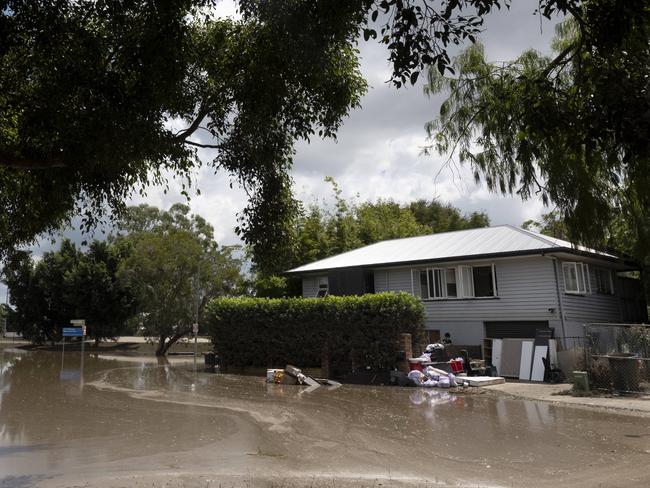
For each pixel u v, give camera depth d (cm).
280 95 707
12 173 794
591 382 1527
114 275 4650
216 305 2533
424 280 2458
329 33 618
